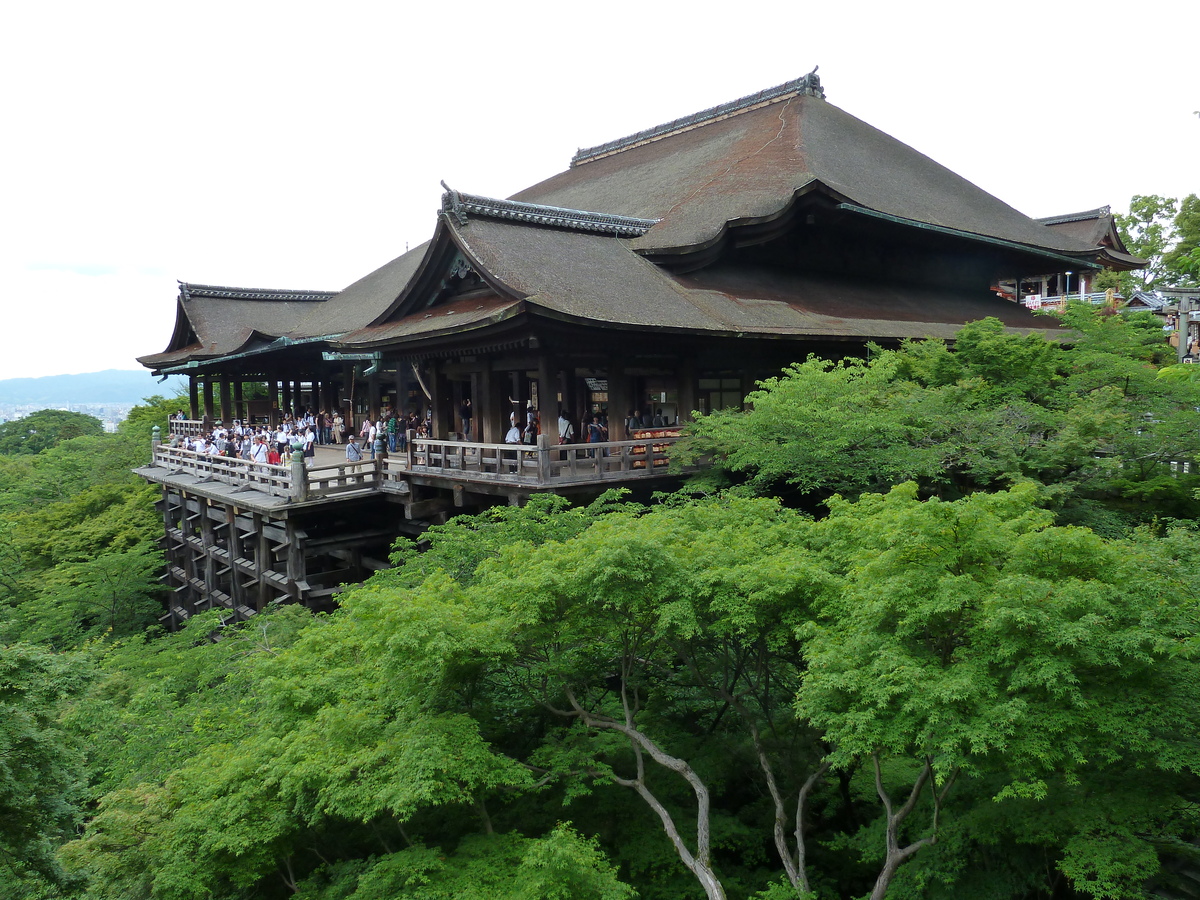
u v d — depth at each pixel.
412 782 8.51
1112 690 7.66
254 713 12.63
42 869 9.47
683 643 10.81
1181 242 44.88
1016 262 34.66
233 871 9.55
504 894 8.64
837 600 9.10
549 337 18.47
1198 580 8.49
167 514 33.91
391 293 37.59
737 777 12.80
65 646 27.94
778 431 16.70
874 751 8.04
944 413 17.38
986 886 9.52
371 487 23.19
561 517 15.05
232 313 44.50
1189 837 8.54
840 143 33.16
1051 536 7.71
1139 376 18.64
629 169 38.19
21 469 53.97
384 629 9.40
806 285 27.12
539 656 10.82
